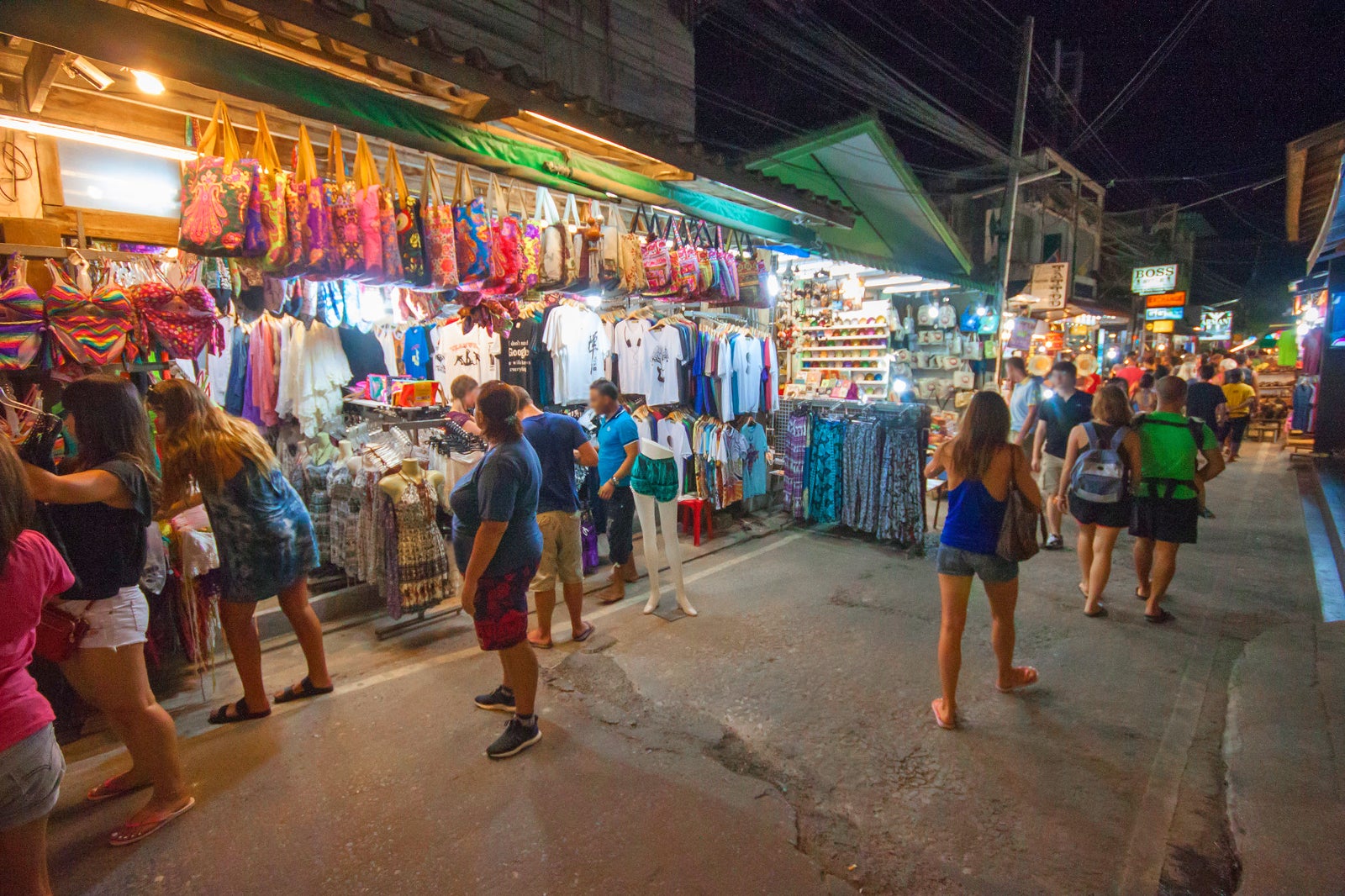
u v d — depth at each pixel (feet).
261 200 10.76
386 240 12.09
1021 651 14.44
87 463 8.63
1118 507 15.70
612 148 16.56
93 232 13.07
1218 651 14.38
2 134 12.12
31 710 6.11
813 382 29.78
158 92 10.89
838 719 11.80
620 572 17.75
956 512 11.51
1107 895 7.92
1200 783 9.95
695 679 13.26
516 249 14.17
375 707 12.12
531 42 22.30
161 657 12.98
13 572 5.96
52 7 8.24
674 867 8.30
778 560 20.88
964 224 48.88
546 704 12.31
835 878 8.22
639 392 21.89
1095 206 70.64
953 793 9.82
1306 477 32.55
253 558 10.99
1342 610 16.16
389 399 17.35
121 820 9.13
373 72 12.17
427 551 15.11
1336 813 8.70
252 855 8.49
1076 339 69.56
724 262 19.45
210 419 10.53
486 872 8.22
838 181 28.48
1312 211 30.25
